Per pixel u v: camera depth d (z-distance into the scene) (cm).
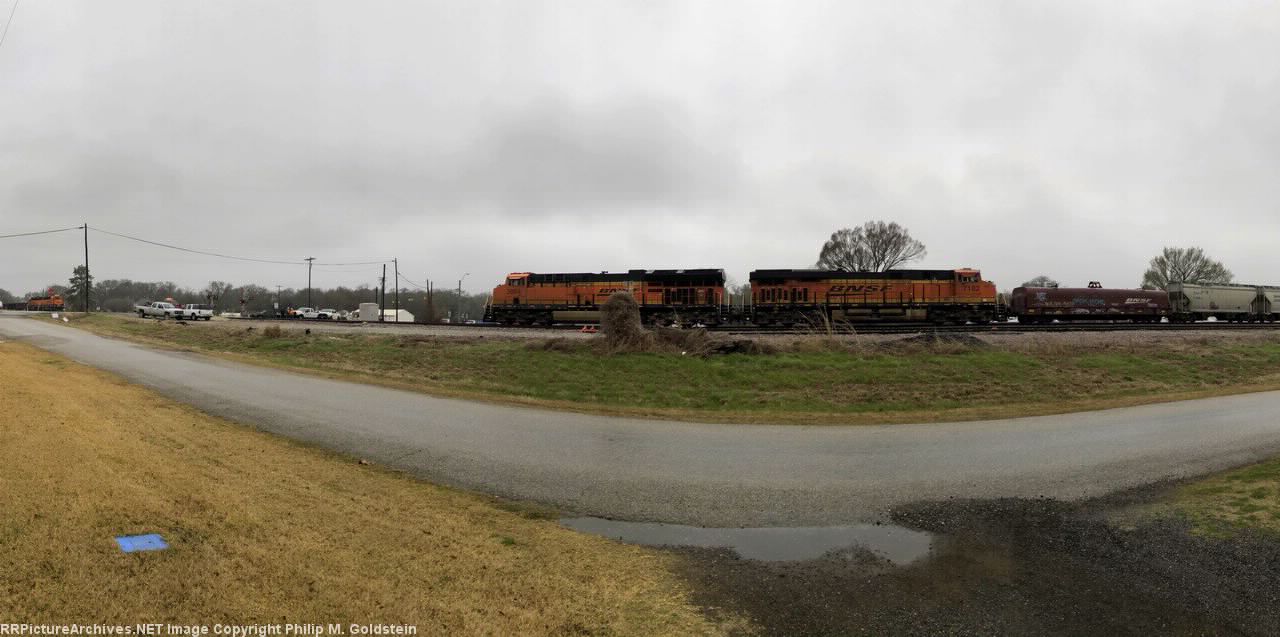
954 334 2448
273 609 398
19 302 10556
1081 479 857
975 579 537
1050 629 450
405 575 471
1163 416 1372
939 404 1545
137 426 930
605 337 2241
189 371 1823
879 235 6812
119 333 3547
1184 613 475
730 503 744
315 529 546
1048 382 1788
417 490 736
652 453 988
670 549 595
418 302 10744
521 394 1619
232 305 11969
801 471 891
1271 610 477
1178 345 2408
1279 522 648
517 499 737
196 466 716
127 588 404
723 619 454
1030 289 4378
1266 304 5000
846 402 1556
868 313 3878
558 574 510
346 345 2539
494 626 409
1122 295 4522
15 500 525
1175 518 681
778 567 558
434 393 1562
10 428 796
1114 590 514
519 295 4116
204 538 495
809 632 440
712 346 2138
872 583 527
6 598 374
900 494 786
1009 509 729
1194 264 7262
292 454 865
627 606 463
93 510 524
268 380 1681
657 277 3928
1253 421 1305
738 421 1288
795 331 3084
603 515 693
